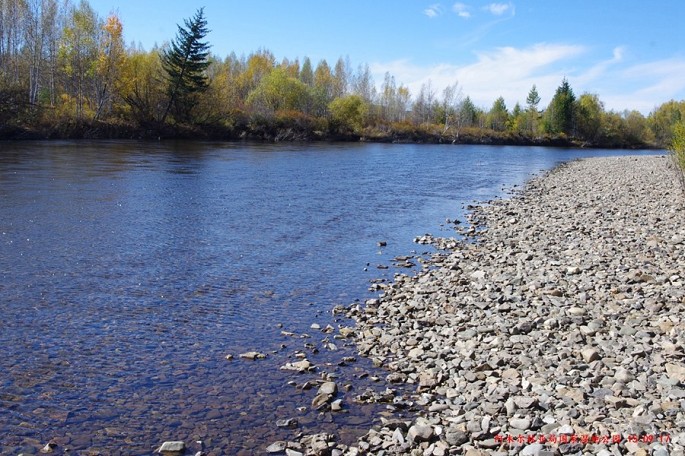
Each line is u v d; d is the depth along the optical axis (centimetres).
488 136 11200
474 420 596
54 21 6309
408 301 1059
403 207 2280
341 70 12888
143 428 601
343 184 2967
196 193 2348
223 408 650
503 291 1091
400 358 801
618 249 1420
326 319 966
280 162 4119
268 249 1459
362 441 574
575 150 9625
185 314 962
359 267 1326
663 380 648
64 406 639
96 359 768
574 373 693
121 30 6594
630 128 12488
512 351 786
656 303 934
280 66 11338
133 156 3916
